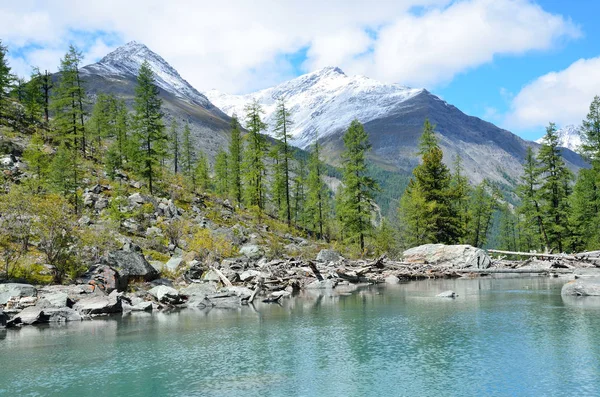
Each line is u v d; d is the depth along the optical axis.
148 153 67.69
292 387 13.66
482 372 14.62
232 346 18.70
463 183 72.75
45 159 55.09
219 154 102.56
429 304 28.67
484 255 52.69
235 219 68.81
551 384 13.37
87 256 33.41
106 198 57.41
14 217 30.61
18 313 24.09
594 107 60.00
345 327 22.16
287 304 30.69
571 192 65.56
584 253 50.00
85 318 25.25
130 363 16.36
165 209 58.47
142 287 32.03
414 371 14.94
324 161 86.88
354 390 13.31
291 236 69.38
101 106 90.06
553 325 21.00
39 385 14.06
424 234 62.38
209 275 36.31
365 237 64.31
